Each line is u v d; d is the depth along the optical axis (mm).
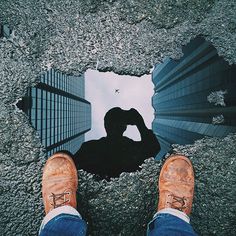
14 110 1955
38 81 1974
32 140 1979
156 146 2213
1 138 1946
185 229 1736
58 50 1976
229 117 2240
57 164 1983
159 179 1993
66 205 1920
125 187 2010
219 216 1996
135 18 2004
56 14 1971
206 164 2004
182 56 2037
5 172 1954
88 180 2020
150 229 1827
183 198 1958
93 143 2152
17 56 1951
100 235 2012
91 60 1995
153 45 2014
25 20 1961
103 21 1994
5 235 1972
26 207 1976
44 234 1730
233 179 1990
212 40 2029
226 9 2004
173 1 2004
